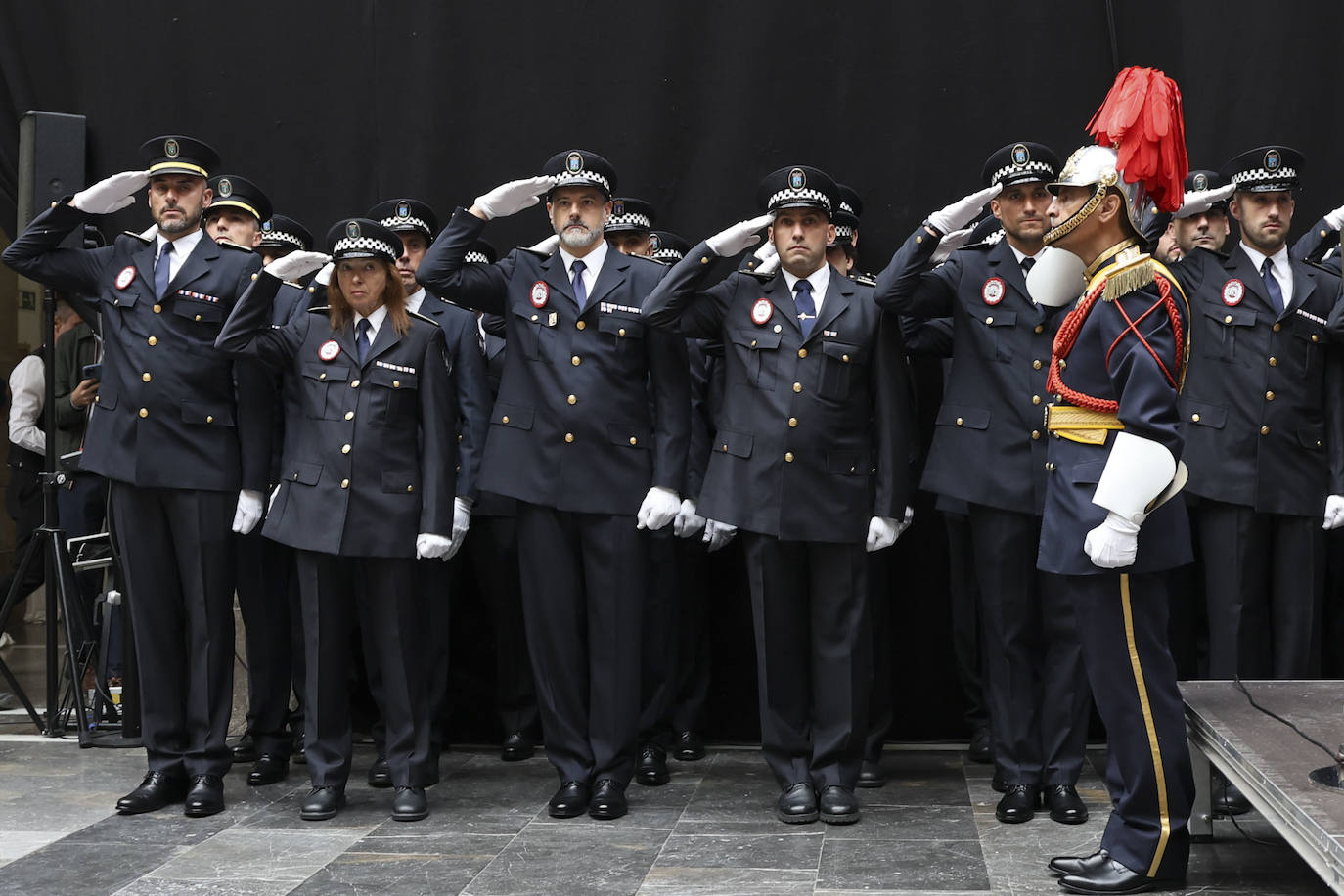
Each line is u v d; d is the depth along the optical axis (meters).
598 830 6.75
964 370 7.06
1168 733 5.39
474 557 8.79
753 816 7.01
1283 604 7.52
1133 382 5.14
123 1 9.57
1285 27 8.67
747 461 6.98
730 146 9.23
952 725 9.05
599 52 9.32
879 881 5.72
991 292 7.00
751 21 9.17
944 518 8.92
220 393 7.49
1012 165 6.89
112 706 9.55
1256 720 5.66
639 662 7.27
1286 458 7.39
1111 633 5.41
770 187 6.96
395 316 7.27
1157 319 5.22
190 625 7.39
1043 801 7.01
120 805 7.15
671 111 9.27
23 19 9.62
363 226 7.07
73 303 9.33
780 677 7.02
